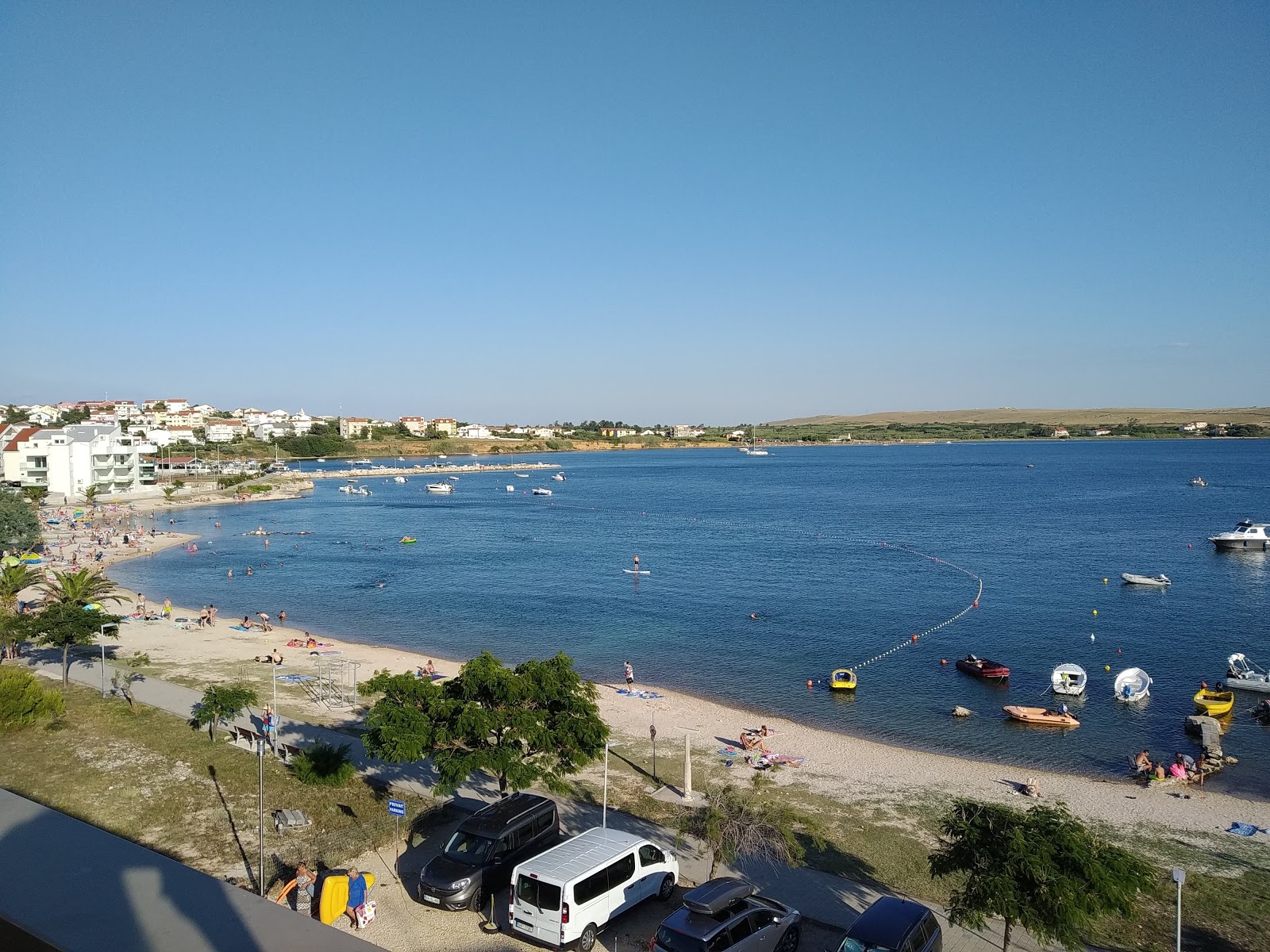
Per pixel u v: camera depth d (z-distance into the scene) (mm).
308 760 35188
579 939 22656
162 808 31859
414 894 25578
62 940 4645
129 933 4742
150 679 53062
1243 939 26141
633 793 37375
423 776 37156
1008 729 51406
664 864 26047
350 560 123562
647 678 62562
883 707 55781
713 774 41219
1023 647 71875
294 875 26156
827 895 27672
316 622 83188
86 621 51125
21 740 39156
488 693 32812
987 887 21672
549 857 24031
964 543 133500
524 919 23000
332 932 4906
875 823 35406
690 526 162750
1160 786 41531
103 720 42719
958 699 57656
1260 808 38469
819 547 131875
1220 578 103438
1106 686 60906
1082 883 21484
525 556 126250
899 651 70812
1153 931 26438
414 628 80750
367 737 32281
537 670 33531
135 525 164000
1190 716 49469
